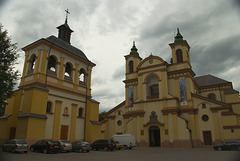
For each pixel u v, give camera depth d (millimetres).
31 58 30062
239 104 40500
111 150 27344
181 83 39125
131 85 45500
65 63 31625
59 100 29203
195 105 37250
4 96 22875
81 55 35844
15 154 19078
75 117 31391
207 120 35469
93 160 16109
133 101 43562
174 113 36312
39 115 24656
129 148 32469
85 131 32625
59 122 28484
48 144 21016
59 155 19547
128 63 48281
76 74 33344
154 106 38875
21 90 27328
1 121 26312
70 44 36688
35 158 16453
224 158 17906
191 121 36125
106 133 44719
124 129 43062
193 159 17312
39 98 25188
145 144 37469
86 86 34875
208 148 32531
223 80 46938
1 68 22328
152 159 17344
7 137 25344
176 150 28703
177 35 43719
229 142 27297
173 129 35750
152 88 42531
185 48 41312
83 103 33625
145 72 41938
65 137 29078
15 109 26750
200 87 47656
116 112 45469
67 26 37375
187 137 34312
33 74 27688
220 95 45312
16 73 23906
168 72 40625
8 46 23641
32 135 23188
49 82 28250
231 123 32781
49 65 33312
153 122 37500
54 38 32594
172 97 37469
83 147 23969
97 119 34562
